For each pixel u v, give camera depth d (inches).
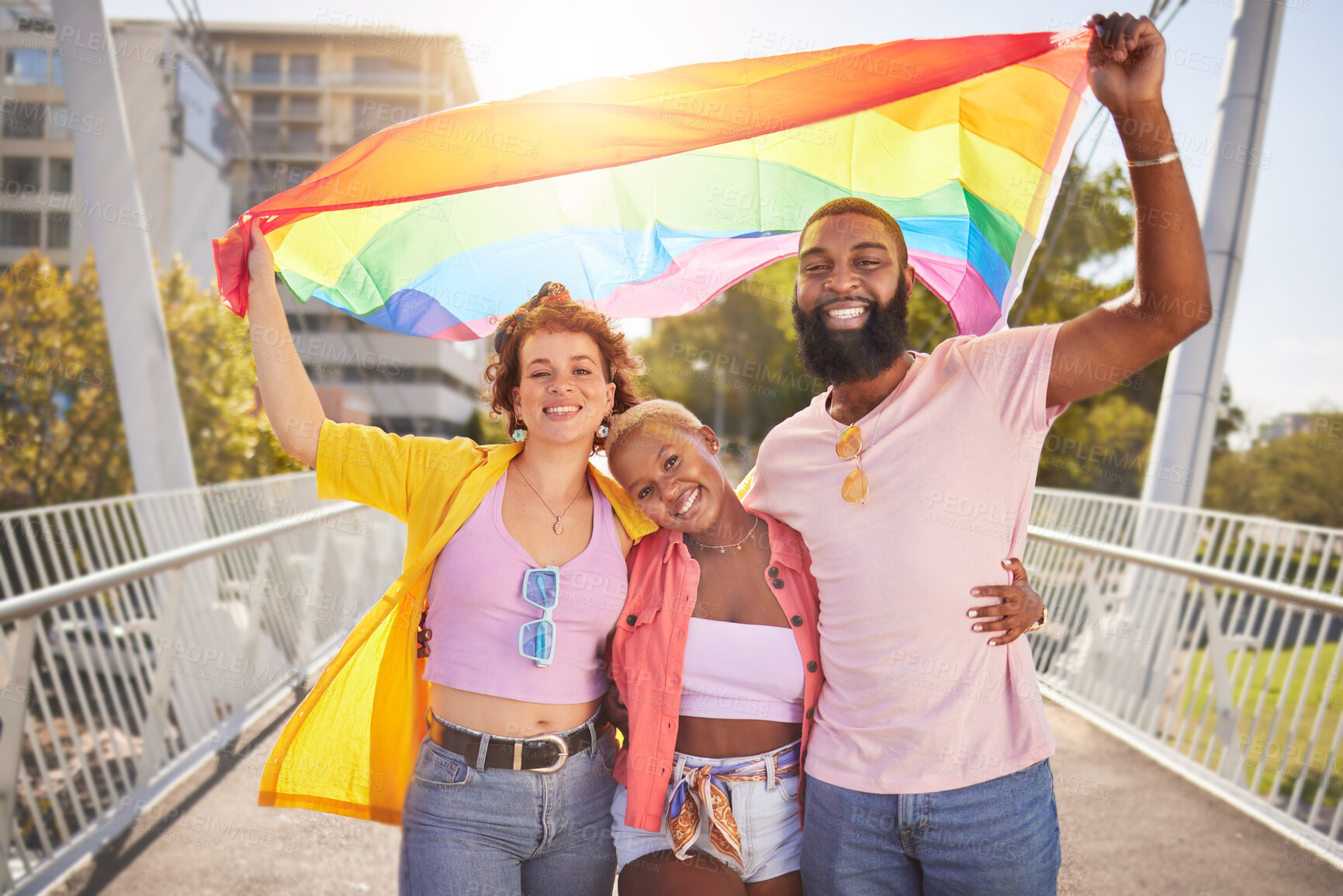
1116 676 222.8
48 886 122.3
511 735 80.9
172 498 243.6
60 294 404.2
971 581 76.0
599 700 87.8
